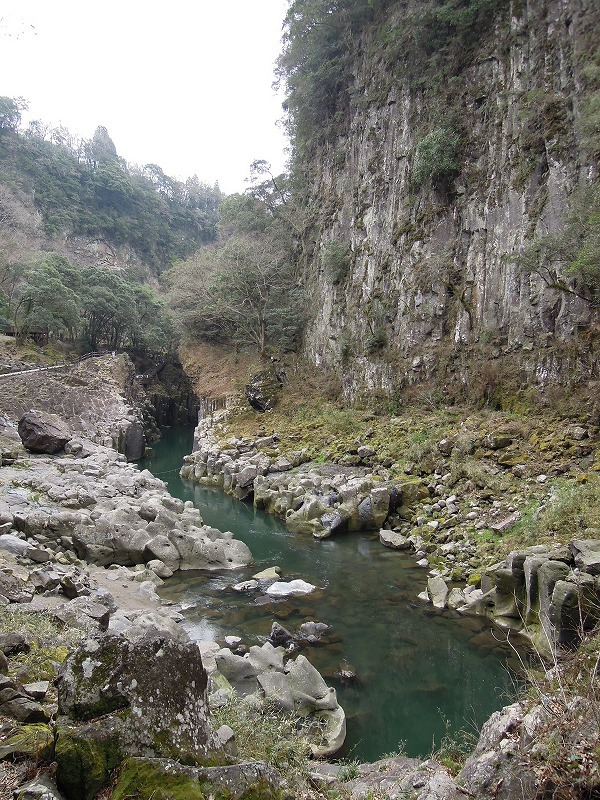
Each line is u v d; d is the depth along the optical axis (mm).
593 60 17984
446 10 24438
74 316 44969
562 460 14656
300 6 35156
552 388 17703
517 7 21844
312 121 38406
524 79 20906
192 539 13656
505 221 20609
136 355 55000
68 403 30156
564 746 3844
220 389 37688
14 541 10406
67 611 7332
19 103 82875
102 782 3342
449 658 9086
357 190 31312
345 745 6766
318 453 23094
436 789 4336
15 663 5367
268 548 15555
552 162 18703
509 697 7867
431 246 24062
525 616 9859
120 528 12875
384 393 25141
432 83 25438
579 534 10797
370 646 9508
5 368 34094
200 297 41844
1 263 46219
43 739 3771
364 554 14797
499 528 13148
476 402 20609
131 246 89250
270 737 5430
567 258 16594
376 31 30766
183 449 39812
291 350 37156
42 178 81812
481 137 22656
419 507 16516
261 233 44000
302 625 10156
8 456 18859
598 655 4770
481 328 21141
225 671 7332
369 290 28203
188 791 3264
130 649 3797
